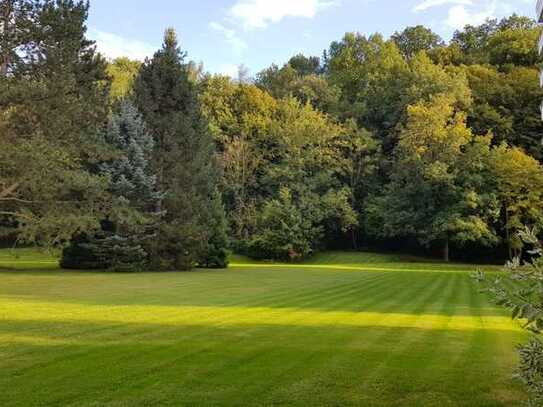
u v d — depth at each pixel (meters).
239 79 60.81
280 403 5.63
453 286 20.50
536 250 3.78
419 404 5.67
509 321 11.45
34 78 24.22
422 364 7.36
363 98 55.22
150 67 32.38
